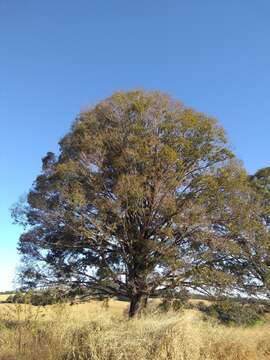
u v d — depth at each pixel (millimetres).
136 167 26953
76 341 11133
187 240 26406
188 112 28203
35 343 10570
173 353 11016
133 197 25594
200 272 25656
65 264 26828
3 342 10492
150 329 11891
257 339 14383
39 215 27062
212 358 12047
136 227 26797
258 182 34375
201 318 15000
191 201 26312
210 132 27906
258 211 29250
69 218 26125
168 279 26125
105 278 25953
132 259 26562
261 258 28328
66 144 28609
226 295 26234
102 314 13047
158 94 28875
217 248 26094
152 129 27844
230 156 28484
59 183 26422
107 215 25984
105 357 10602
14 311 11828
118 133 27703
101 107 28891
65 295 25891
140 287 25531
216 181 26953
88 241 26859
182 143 26953
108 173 27156
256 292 27781
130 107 28047
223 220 27062
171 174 26219
